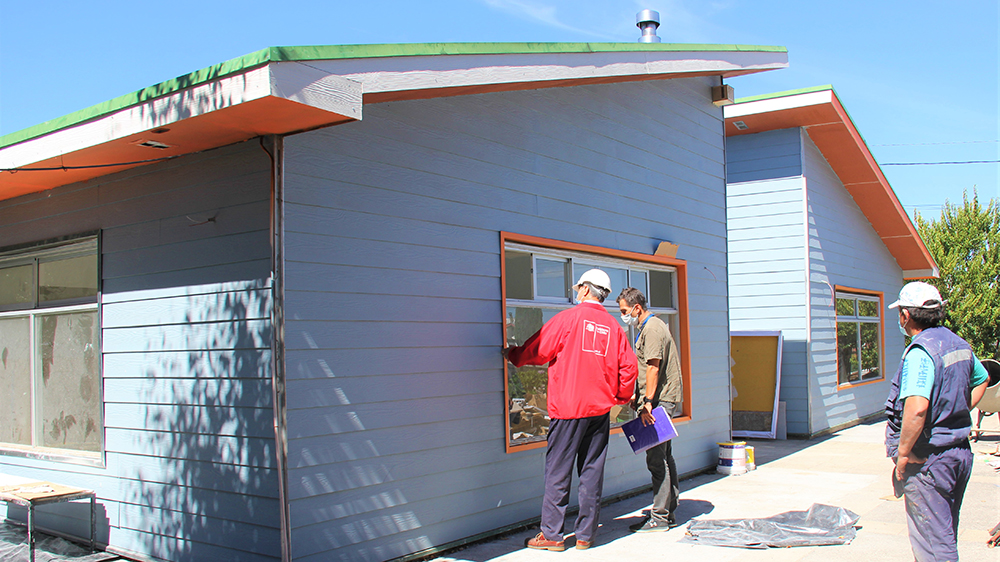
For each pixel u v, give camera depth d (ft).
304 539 13.15
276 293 13.05
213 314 14.10
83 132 13.70
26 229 18.26
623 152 23.03
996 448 29.37
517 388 18.49
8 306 19.52
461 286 16.81
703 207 27.27
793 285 35.96
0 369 19.75
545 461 17.16
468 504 16.61
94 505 16.15
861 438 35.04
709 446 26.25
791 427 35.63
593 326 16.15
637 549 16.21
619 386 16.52
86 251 17.20
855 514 18.49
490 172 17.92
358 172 14.69
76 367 17.43
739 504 20.62
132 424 15.65
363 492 14.25
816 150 37.91
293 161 13.47
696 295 26.30
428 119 16.38
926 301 11.27
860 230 44.04
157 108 12.38
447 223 16.60
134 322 15.65
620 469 21.75
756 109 34.22
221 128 12.69
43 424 18.30
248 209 13.61
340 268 14.16
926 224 73.82
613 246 22.12
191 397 14.46
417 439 15.46
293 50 11.13
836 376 38.70
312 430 13.42
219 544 13.85
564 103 20.67
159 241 15.20
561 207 20.16
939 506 10.87
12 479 17.79
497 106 18.35
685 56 22.97
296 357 13.25
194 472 14.37
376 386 14.66
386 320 14.97
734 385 36.32
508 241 18.42
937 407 10.86
